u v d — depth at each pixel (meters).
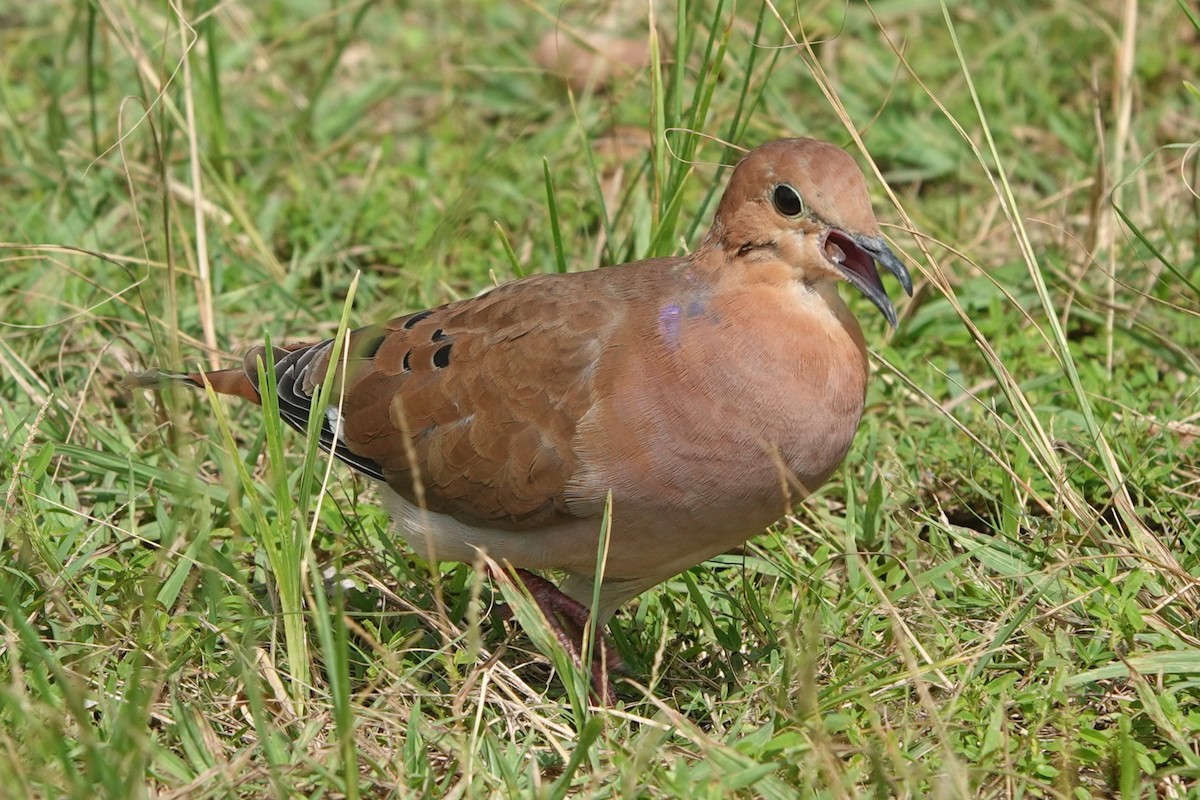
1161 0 17.09
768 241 8.94
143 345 12.60
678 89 11.53
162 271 12.50
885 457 11.62
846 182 8.84
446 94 16.78
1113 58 16.30
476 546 9.72
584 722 8.61
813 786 7.98
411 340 9.93
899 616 9.39
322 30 18.03
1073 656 9.25
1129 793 7.89
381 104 17.36
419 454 9.62
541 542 9.52
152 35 15.56
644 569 9.48
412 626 10.02
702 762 8.25
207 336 12.20
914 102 16.45
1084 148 15.45
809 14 16.59
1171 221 14.30
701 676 9.63
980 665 8.88
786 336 8.91
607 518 8.85
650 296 9.23
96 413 12.13
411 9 18.64
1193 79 16.48
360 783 8.19
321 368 10.29
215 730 8.80
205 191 14.61
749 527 9.21
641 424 8.94
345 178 15.94
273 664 9.17
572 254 13.91
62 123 15.15
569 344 9.21
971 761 8.40
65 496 10.73
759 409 8.83
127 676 9.01
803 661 8.34
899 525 10.62
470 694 9.20
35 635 7.92
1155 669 8.64
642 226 12.62
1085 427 11.47
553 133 15.88
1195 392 11.38
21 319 13.07
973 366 13.00
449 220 12.32
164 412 11.62
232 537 10.27
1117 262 13.75
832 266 8.88
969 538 10.42
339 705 7.63
